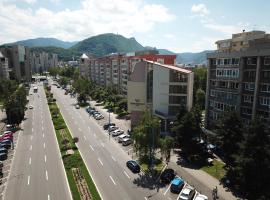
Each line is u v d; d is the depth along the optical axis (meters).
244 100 63.75
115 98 124.44
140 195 46.28
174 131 64.31
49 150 69.88
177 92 81.75
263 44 62.19
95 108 127.50
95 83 196.75
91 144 74.25
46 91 194.50
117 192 47.31
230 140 53.19
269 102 56.69
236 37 78.69
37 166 59.41
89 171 56.12
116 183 50.75
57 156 65.50
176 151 67.56
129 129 89.06
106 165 59.34
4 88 142.38
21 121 98.44
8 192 48.16
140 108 88.81
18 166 59.50
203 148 63.22
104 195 46.22
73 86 178.75
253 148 45.25
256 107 59.84
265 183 45.53
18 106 95.50
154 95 84.56
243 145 46.78
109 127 86.56
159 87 83.19
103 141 76.94
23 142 76.94
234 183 48.78
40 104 142.25
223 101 70.00
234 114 54.81
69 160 61.38
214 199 44.28
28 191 48.31
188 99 81.31
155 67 83.06
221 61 70.06
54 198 45.78
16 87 158.88
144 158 57.53
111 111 118.81
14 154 67.06
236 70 64.94
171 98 82.31
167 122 81.44
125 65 132.62
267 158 45.19
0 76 192.25
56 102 147.25
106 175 54.25
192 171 55.66
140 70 87.69
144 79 87.44
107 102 137.12
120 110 113.81
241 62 62.94
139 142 55.47
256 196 44.66
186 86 80.75
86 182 50.75
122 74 139.50
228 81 67.88
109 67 167.25
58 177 53.78
